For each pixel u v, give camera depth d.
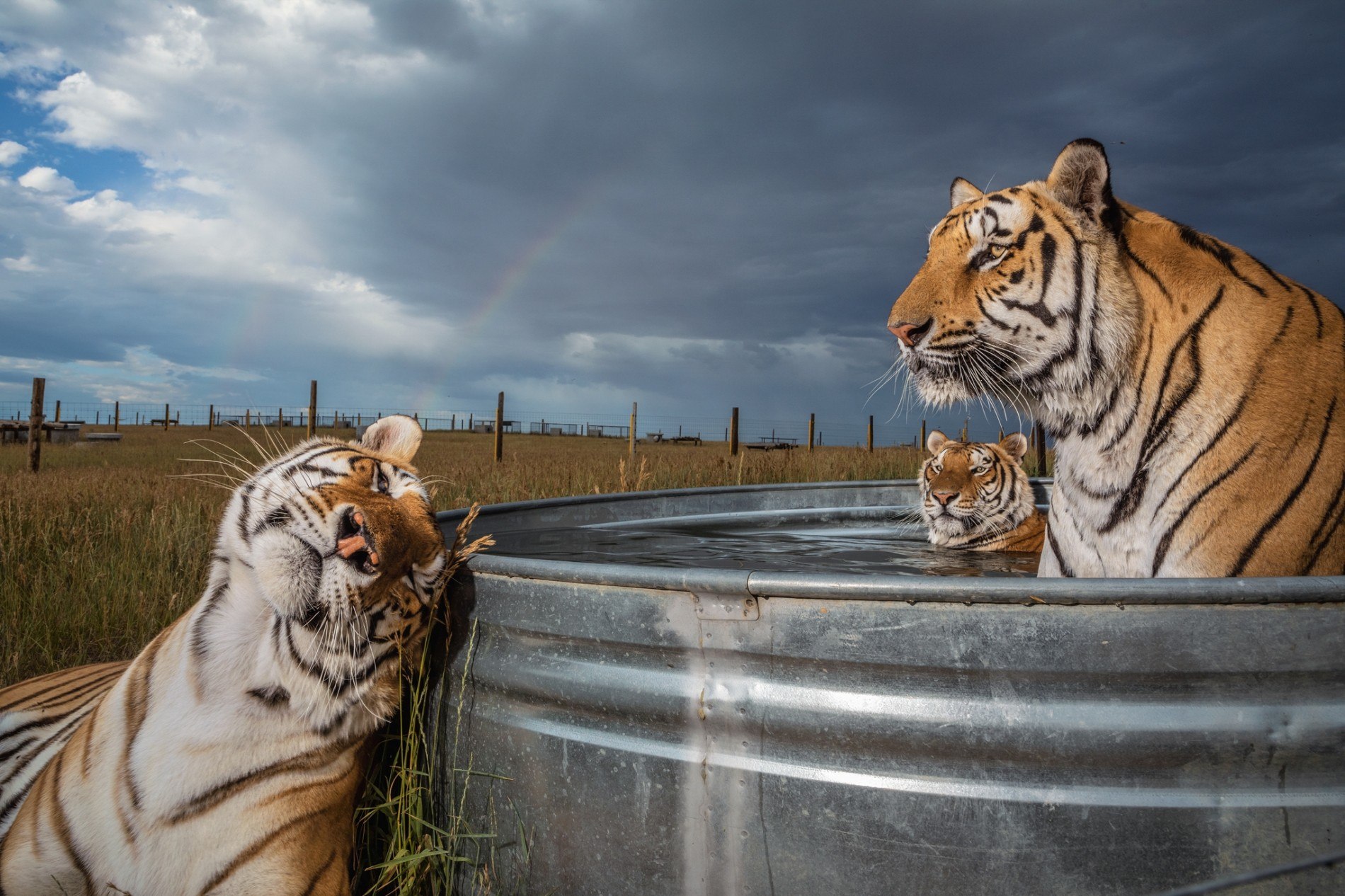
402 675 2.29
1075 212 2.80
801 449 25.09
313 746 2.03
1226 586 1.58
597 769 1.97
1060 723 1.66
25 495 8.05
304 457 2.25
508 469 13.35
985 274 2.93
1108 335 2.74
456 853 2.21
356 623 2.03
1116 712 1.65
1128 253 2.80
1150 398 2.69
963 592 1.65
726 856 1.85
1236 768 1.64
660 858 1.91
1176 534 2.61
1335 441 2.49
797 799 1.79
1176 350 2.66
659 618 1.89
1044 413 3.04
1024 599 1.64
